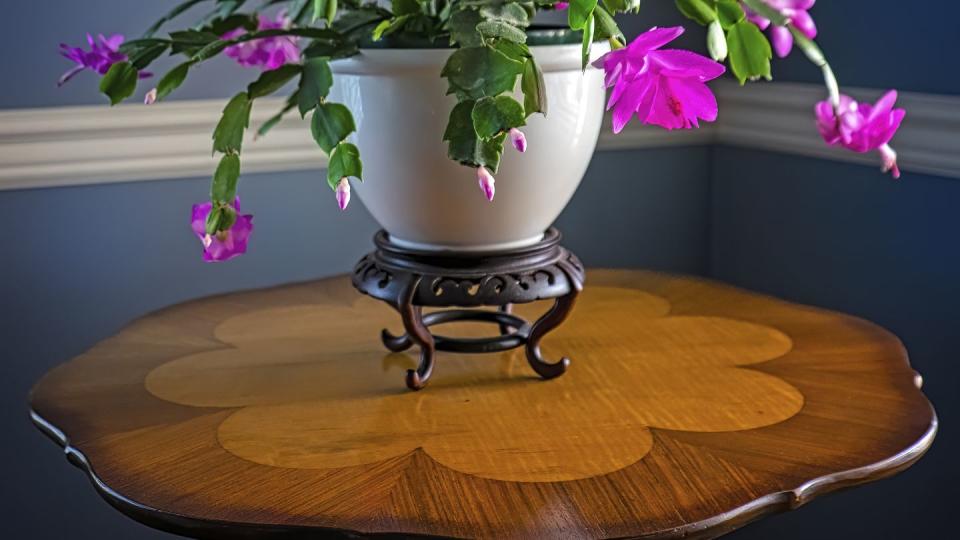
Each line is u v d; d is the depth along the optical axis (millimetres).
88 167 1564
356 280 1115
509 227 1067
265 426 998
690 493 840
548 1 971
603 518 802
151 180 1624
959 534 1603
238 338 1271
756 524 1896
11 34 1503
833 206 1764
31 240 1569
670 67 852
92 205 1596
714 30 925
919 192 1611
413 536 784
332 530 793
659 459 905
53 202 1571
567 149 1042
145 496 853
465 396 1068
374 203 1089
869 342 1215
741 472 875
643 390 1072
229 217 971
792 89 1783
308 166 1707
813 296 1826
